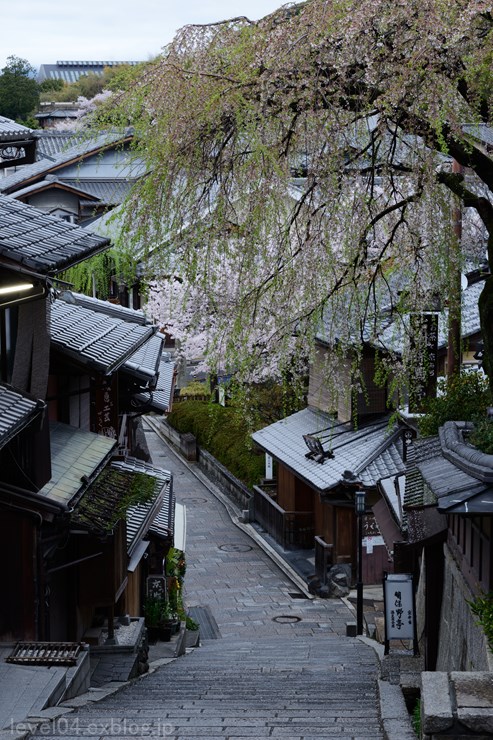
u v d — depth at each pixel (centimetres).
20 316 1171
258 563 2938
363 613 2278
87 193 3984
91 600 1346
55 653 1029
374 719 834
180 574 2373
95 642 1389
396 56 966
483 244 1388
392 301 1267
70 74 9344
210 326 1262
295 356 1250
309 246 1133
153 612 1834
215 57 1058
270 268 1156
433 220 1186
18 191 4006
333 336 1270
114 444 1455
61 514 1102
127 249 1121
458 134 980
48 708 879
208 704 945
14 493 1079
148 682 1237
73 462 1298
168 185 1079
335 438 2614
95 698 988
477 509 803
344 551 2598
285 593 2633
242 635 2262
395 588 1316
